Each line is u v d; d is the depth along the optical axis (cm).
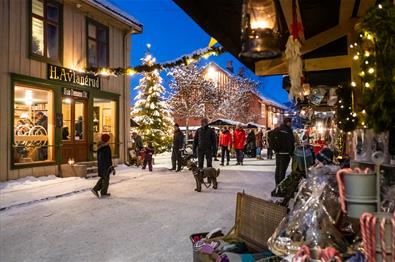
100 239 544
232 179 1221
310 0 487
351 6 482
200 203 810
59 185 1069
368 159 273
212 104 3616
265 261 264
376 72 256
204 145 1273
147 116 2762
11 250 501
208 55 1042
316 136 1723
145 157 1531
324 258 211
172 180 1219
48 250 498
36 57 1214
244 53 263
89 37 1482
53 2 1298
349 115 620
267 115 4772
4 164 1106
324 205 252
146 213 712
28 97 1344
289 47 428
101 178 904
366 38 275
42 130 1293
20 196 885
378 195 203
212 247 332
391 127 257
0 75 1095
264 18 261
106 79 1587
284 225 262
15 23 1147
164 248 496
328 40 557
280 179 940
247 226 359
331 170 279
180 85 3481
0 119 1096
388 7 256
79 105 1468
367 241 182
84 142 1464
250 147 2433
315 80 928
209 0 453
